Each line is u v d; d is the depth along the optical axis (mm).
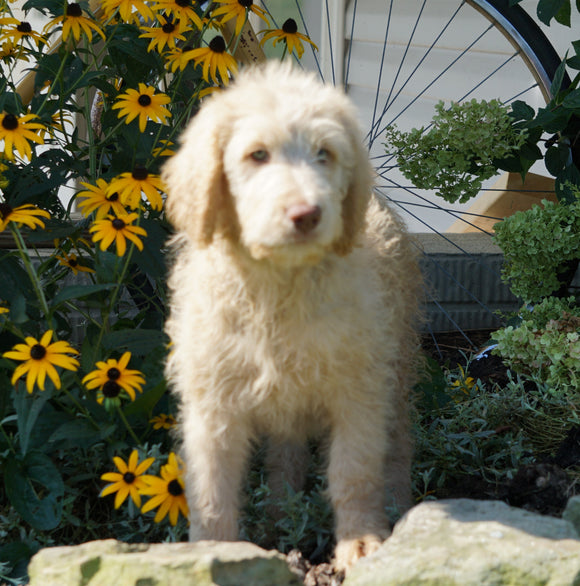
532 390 1735
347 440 1294
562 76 1855
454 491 1420
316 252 1161
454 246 2125
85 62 1772
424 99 2979
